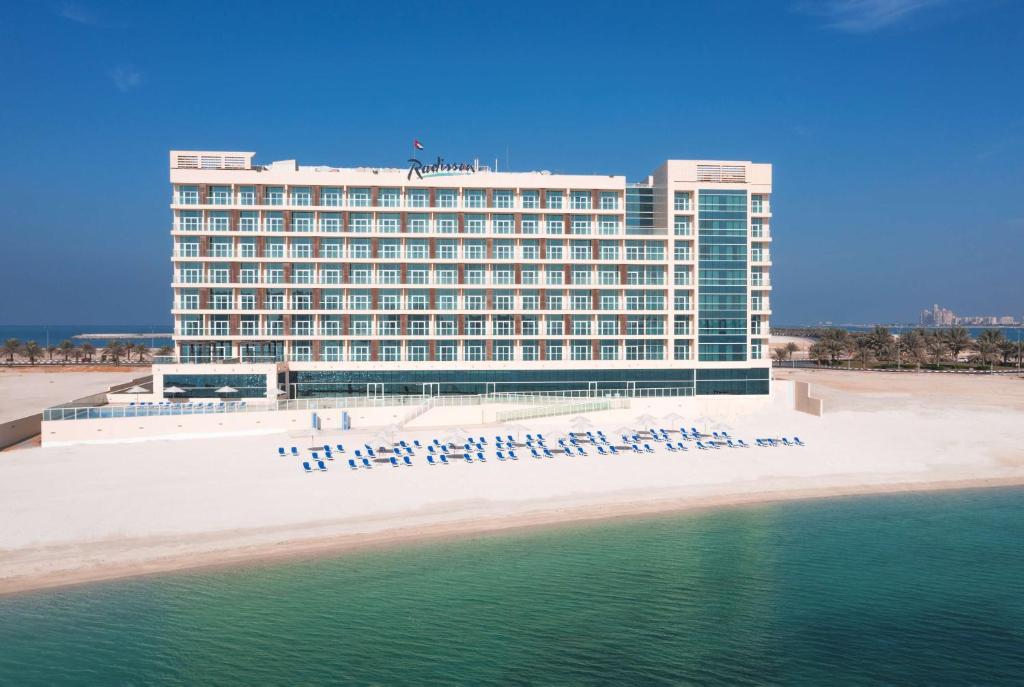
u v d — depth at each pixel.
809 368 180.38
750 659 33.41
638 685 31.41
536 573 41.22
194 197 89.56
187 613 35.94
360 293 91.88
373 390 91.56
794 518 51.09
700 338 94.12
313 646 33.62
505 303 93.31
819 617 37.25
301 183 90.31
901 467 63.25
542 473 58.06
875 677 32.22
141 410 68.19
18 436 68.81
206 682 30.78
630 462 61.88
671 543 46.00
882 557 44.50
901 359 186.75
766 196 96.56
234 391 82.44
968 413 89.38
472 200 92.69
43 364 189.12
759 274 96.94
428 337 92.19
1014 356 180.00
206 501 49.50
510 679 31.59
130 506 48.06
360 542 44.50
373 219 91.69
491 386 92.62
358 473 56.47
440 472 57.31
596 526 48.41
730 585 40.44
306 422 73.62
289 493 51.56
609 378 93.69
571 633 35.22
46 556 41.00
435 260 91.50
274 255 90.62
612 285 93.62
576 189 93.62
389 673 31.78
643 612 37.38
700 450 66.06
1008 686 31.69
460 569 41.44
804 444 68.69
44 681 30.70
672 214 93.62
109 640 33.62
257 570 40.50
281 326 91.00
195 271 89.81
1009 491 58.03
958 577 41.94
